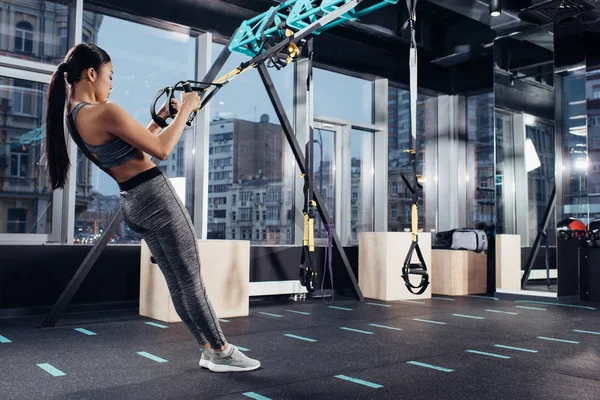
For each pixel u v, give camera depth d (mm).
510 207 6391
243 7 5863
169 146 2244
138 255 5074
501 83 6570
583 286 6191
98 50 2279
